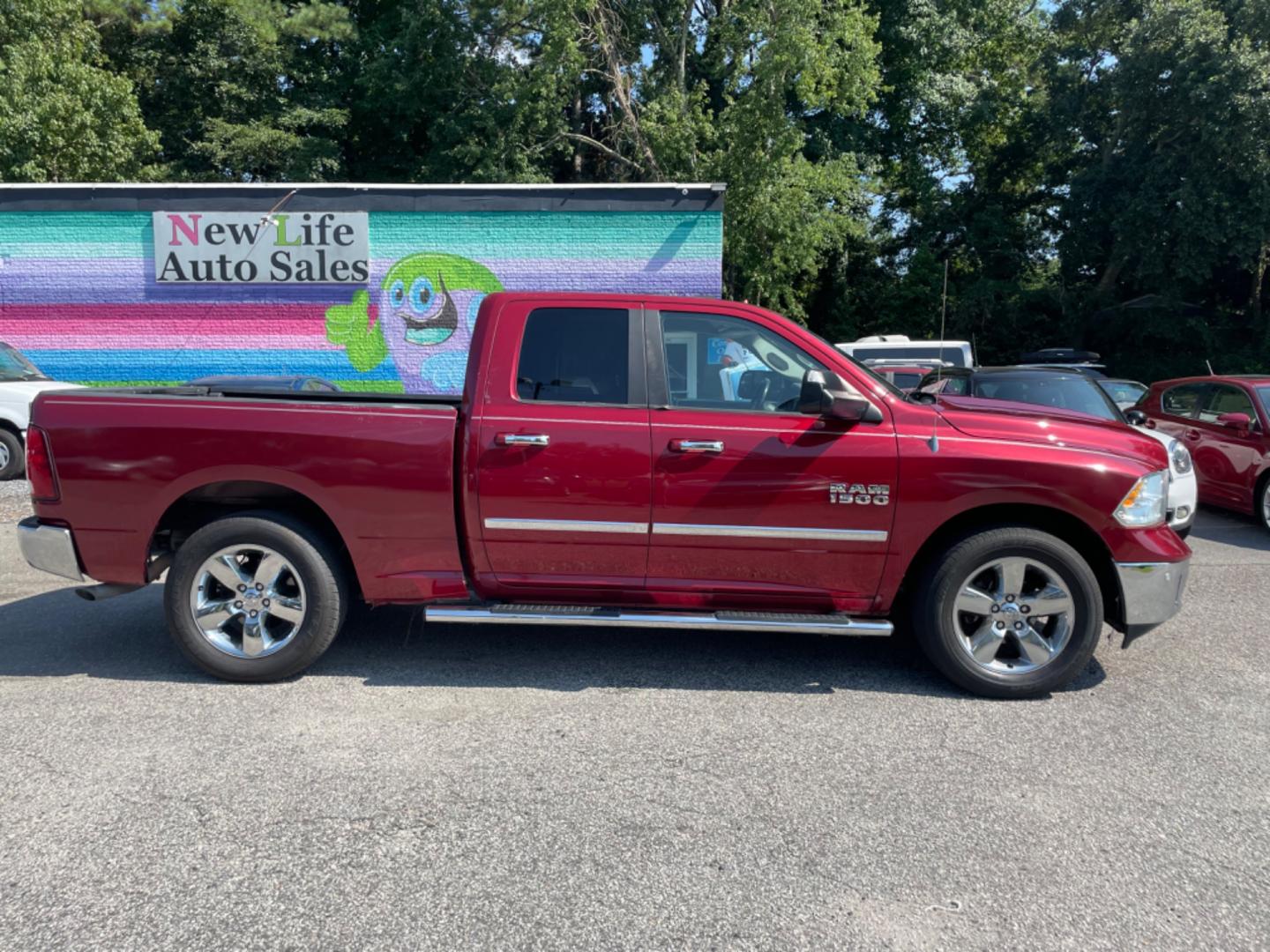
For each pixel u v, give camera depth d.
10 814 3.30
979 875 2.98
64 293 15.53
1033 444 4.47
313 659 4.64
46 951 2.55
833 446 4.45
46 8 21.11
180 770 3.66
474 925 2.70
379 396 5.54
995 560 4.45
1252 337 28.83
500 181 23.80
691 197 15.22
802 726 4.17
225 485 4.66
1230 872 3.01
